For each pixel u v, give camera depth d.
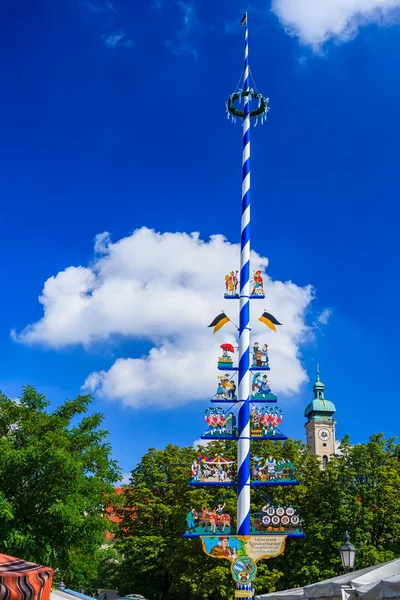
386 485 40.19
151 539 44.03
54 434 21.91
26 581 8.16
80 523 20.27
